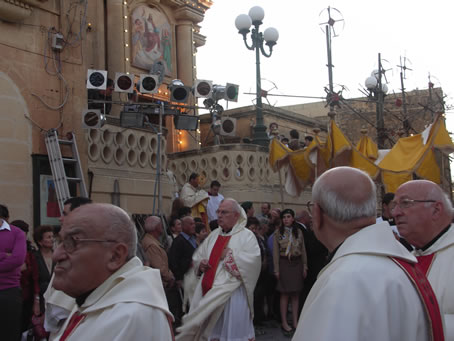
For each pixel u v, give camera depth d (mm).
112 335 1875
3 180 8797
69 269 2043
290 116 22156
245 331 5938
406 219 3393
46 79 9688
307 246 8680
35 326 5590
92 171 10328
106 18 18453
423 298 1946
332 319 1816
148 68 19234
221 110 13547
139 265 2184
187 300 7582
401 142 11125
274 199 15336
